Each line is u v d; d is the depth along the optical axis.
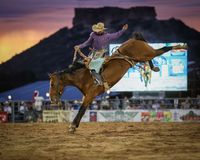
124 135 17.14
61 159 11.81
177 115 29.17
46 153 12.78
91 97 17.39
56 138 16.36
